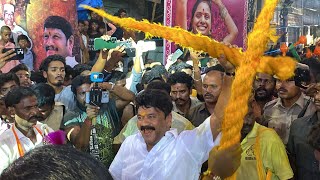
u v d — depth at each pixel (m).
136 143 2.33
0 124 2.83
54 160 0.67
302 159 3.01
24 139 2.62
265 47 1.18
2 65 4.06
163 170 2.10
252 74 1.18
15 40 5.76
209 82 3.26
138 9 10.38
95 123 2.96
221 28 8.10
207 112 3.64
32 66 5.93
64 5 6.34
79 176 0.65
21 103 2.61
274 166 2.70
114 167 2.41
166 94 2.25
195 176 2.04
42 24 6.09
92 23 7.21
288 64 1.18
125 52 3.60
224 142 1.28
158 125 2.16
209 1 7.88
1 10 5.66
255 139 2.71
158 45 7.66
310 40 7.50
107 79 3.58
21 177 0.63
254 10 9.80
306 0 14.23
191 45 1.35
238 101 1.20
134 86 4.38
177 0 7.57
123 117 3.57
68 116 3.33
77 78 3.43
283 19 12.83
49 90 3.28
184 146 2.04
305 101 3.66
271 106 3.87
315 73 3.78
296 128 3.09
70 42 6.46
